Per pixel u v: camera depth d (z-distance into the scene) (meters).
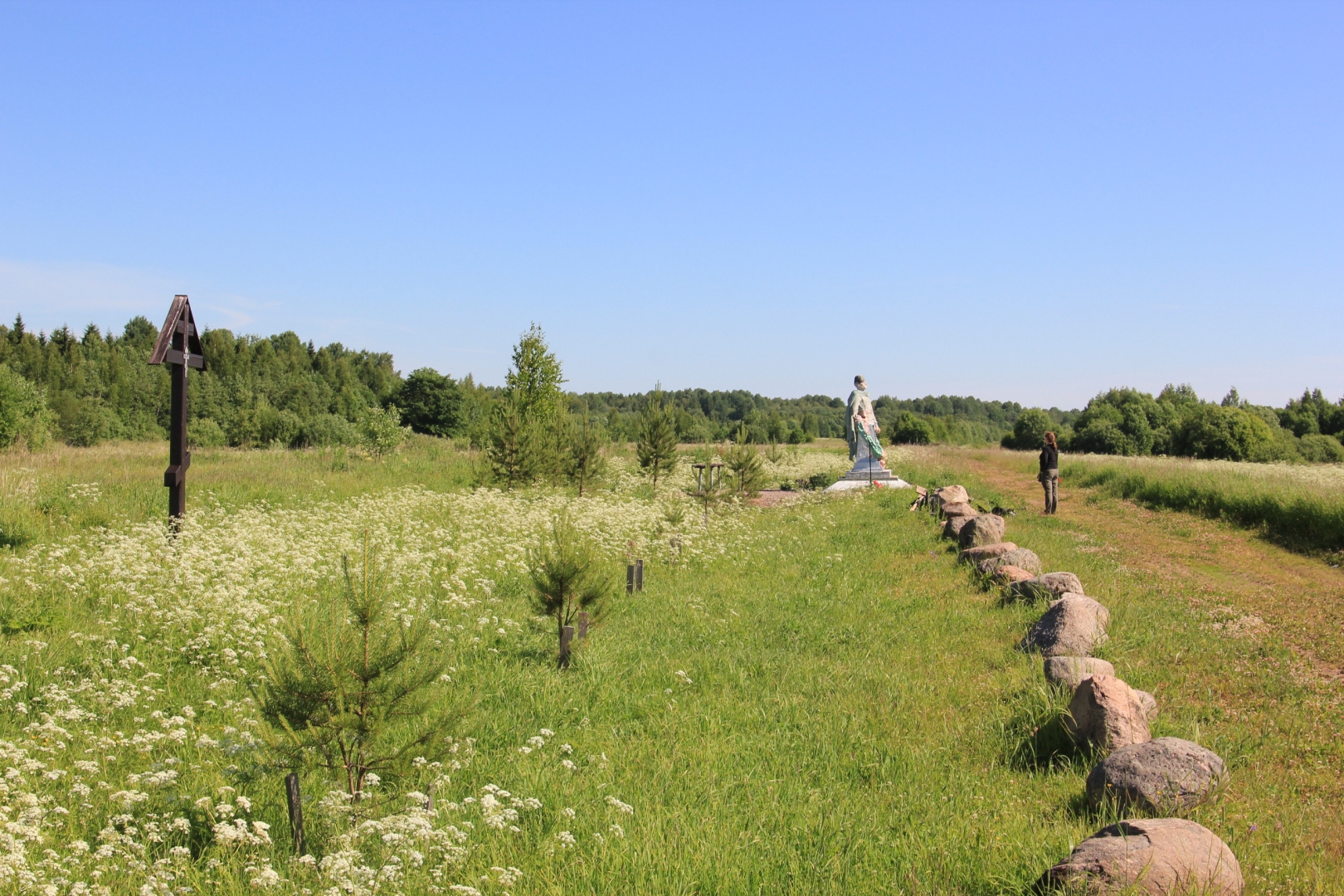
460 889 3.76
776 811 5.14
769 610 10.77
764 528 18.47
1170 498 21.06
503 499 19.27
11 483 16.08
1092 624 8.45
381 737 5.54
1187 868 3.85
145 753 5.56
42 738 5.69
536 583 8.98
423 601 10.00
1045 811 5.27
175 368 12.42
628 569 11.99
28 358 71.88
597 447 24.38
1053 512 20.62
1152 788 5.09
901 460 38.53
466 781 5.58
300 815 4.51
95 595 9.46
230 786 5.05
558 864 4.40
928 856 4.58
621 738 6.50
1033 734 6.43
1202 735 6.34
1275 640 8.85
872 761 6.04
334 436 47.25
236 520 14.90
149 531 12.31
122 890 4.01
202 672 7.43
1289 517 16.69
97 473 20.27
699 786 5.49
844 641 9.36
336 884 3.95
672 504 19.08
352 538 13.20
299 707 4.79
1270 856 4.61
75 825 4.68
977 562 12.67
